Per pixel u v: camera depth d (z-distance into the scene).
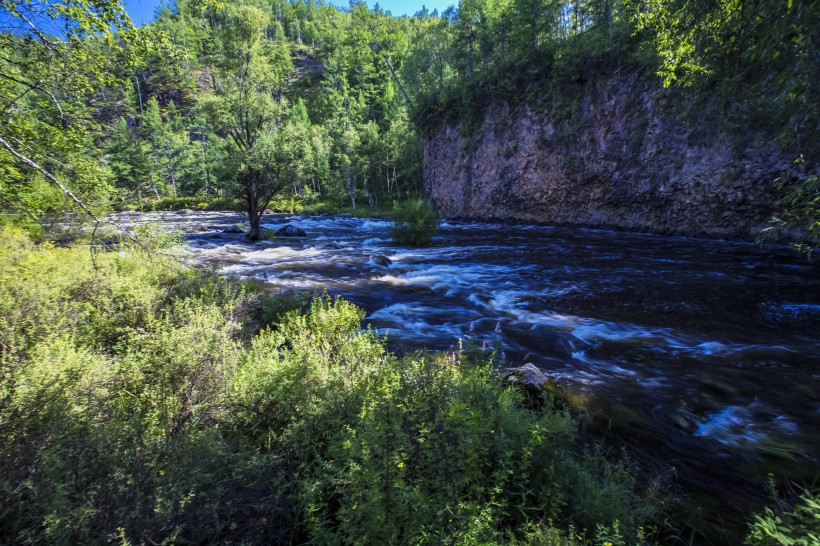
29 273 5.99
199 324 5.11
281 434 3.40
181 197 67.88
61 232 8.57
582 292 12.35
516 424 3.35
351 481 2.47
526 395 5.17
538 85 36.66
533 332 8.69
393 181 67.81
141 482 2.31
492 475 2.79
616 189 29.69
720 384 6.04
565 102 33.50
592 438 4.43
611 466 3.62
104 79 6.41
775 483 3.75
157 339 4.41
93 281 6.38
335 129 77.75
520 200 38.62
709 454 4.23
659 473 3.84
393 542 2.16
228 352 4.58
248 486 2.62
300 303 8.41
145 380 3.77
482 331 8.73
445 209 48.66
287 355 4.71
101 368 3.75
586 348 7.75
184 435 2.97
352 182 65.88
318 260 18.09
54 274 6.27
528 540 2.40
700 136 23.06
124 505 2.13
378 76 101.94
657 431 4.67
